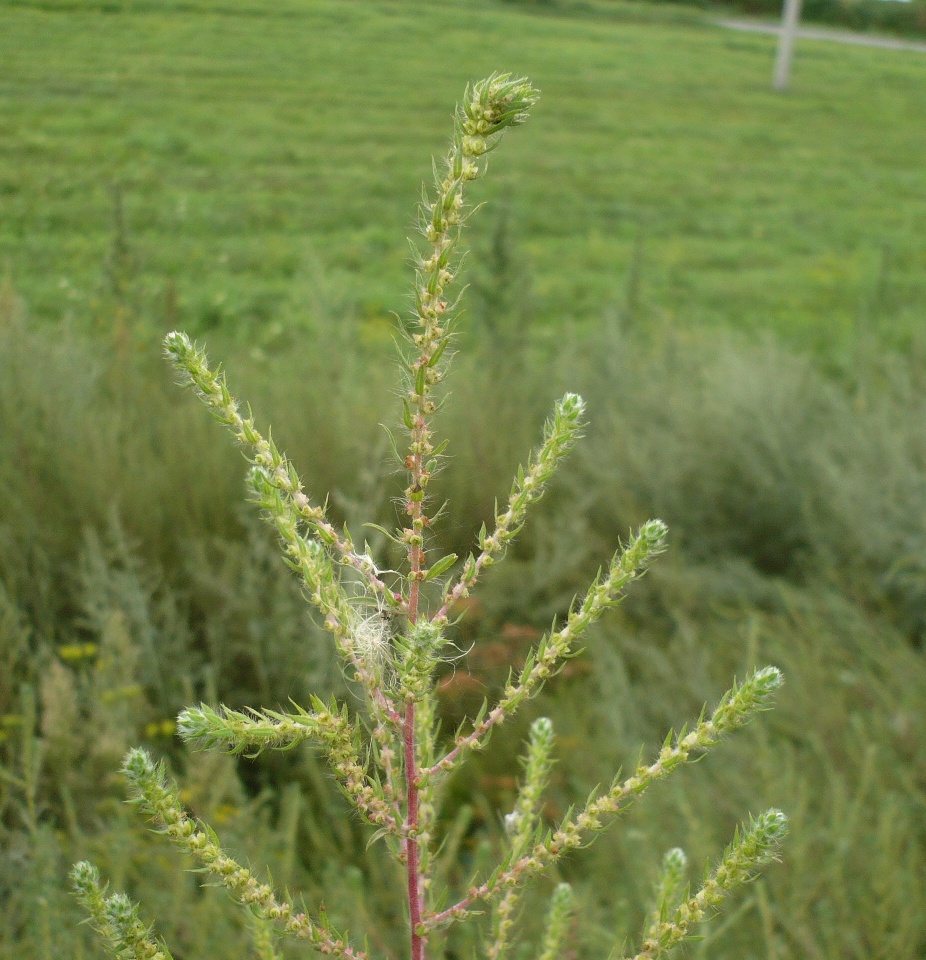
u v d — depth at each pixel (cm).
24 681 279
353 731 89
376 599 90
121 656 272
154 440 388
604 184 1213
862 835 218
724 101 1745
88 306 558
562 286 855
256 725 82
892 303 880
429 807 97
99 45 1155
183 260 739
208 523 352
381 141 1141
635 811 231
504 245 516
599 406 455
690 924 92
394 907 218
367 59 1496
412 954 97
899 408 430
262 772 276
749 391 428
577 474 414
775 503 397
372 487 323
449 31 1842
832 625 331
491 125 75
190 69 1186
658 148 1421
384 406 395
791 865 215
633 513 394
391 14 1844
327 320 493
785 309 871
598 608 90
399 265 805
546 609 338
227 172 948
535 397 453
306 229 859
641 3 2586
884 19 2639
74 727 258
